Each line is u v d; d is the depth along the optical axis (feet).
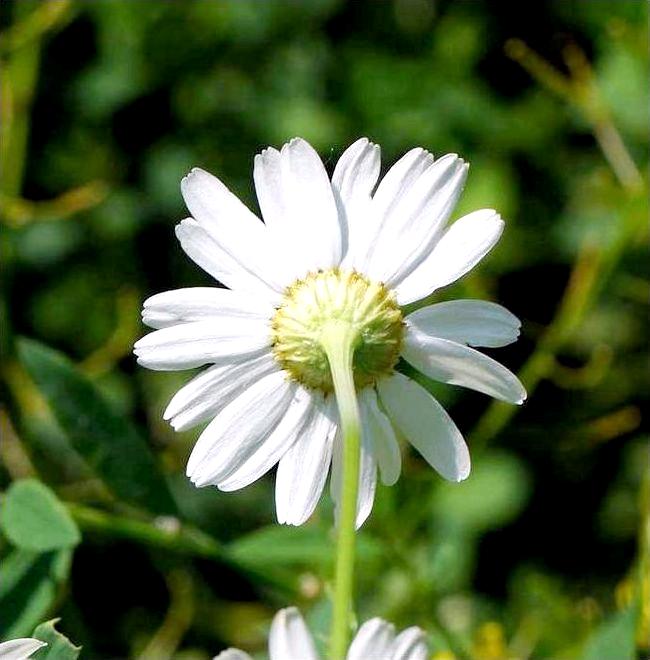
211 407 0.92
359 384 0.92
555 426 1.35
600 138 1.22
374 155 0.93
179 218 1.41
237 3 1.46
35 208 1.38
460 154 1.41
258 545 1.03
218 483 0.92
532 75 1.47
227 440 0.92
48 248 1.37
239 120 1.44
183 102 1.45
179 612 1.20
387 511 1.08
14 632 0.97
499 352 1.38
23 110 1.28
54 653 0.90
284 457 0.92
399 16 1.49
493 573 1.29
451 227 0.92
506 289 1.38
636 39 1.26
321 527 1.04
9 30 1.32
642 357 1.38
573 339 1.38
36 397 1.20
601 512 1.33
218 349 0.92
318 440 0.92
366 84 1.44
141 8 1.44
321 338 0.91
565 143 1.41
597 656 0.98
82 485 1.15
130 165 1.43
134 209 1.41
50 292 1.36
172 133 1.44
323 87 1.45
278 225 0.92
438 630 1.07
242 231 0.92
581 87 1.27
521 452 1.32
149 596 1.25
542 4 1.48
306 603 1.06
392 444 0.93
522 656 1.15
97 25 1.44
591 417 1.36
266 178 0.92
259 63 1.46
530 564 1.30
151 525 1.02
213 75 1.46
